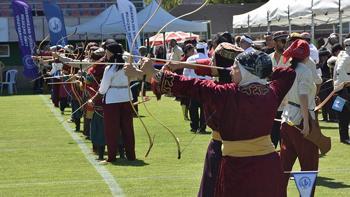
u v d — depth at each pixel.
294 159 9.09
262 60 5.81
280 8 27.47
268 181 5.79
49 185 10.78
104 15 32.44
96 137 13.14
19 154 14.30
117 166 12.41
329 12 23.48
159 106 26.14
